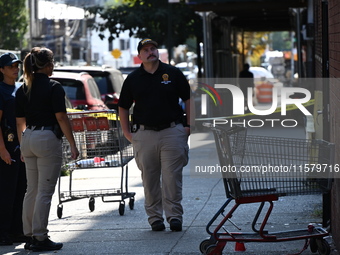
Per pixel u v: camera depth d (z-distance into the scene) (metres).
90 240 20.34
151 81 20.62
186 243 19.36
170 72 20.77
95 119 24.16
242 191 17.25
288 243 19.06
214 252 17.52
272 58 115.00
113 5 72.69
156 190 21.14
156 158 20.89
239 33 90.94
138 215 24.06
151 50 20.48
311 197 25.58
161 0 69.19
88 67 50.59
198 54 68.00
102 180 32.62
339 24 16.80
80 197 24.39
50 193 19.31
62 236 21.05
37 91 18.98
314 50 39.75
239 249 18.30
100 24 71.69
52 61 19.28
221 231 20.47
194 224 21.88
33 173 19.34
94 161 24.27
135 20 68.44
